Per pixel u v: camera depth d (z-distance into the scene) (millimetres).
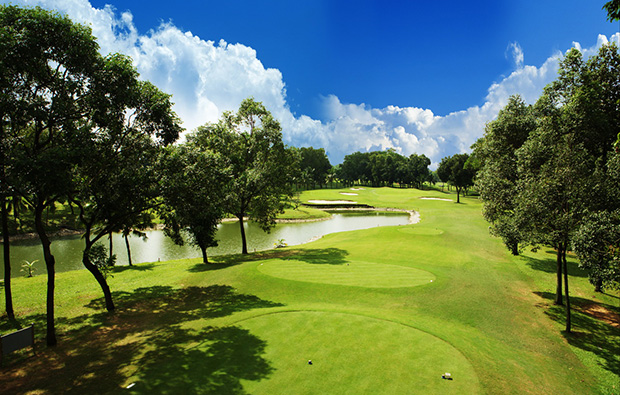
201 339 12383
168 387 9062
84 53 12711
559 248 18484
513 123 32312
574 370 12141
